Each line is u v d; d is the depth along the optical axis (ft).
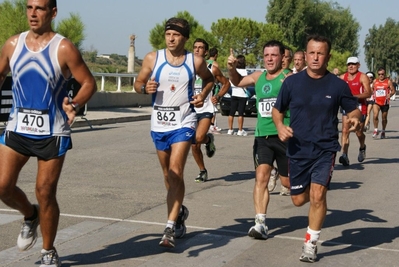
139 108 82.23
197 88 36.24
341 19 227.61
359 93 39.19
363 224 23.50
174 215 18.99
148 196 27.66
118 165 36.42
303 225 23.11
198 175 33.01
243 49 159.22
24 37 16.05
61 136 16.15
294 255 19.29
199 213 24.67
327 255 19.39
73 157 39.09
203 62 19.89
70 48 15.89
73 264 17.80
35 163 35.91
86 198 26.89
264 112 21.36
